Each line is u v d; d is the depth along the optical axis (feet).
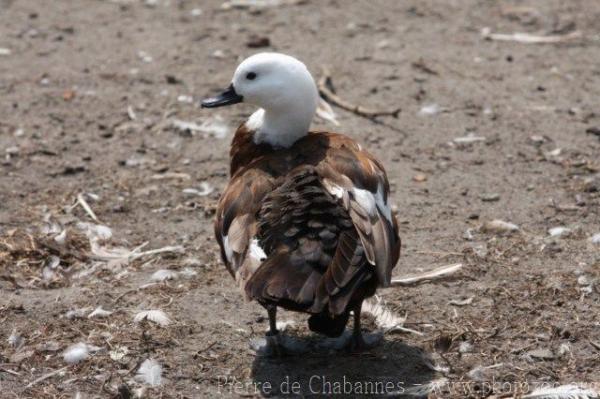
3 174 43.09
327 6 65.98
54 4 66.80
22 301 33.12
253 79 31.73
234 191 28.68
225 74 54.60
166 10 65.46
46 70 55.31
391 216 29.07
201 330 31.14
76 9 65.82
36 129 47.80
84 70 55.31
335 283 24.82
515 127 47.52
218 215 29.07
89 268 35.55
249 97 31.83
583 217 38.65
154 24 62.80
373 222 26.89
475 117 48.80
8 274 34.96
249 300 24.77
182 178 42.93
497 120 48.44
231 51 57.98
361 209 26.91
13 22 63.16
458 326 31.07
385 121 48.34
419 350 29.94
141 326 31.32
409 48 58.18
